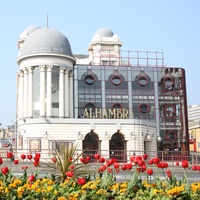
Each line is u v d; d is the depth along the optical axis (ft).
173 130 211.41
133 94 211.41
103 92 208.23
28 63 188.65
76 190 36.52
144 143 175.32
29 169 96.48
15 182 35.70
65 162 43.68
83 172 45.37
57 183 39.65
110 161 43.80
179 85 217.77
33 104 188.14
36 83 192.34
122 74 212.84
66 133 160.66
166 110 213.46
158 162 40.91
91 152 152.97
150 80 215.10
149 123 177.06
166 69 218.38
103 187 36.88
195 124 304.09
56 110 191.11
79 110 203.51
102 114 202.28
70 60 195.83
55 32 196.34
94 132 164.14
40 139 159.12
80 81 206.80
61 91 188.75
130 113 207.62
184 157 132.46
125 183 37.58
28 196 33.14
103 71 210.79
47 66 186.91
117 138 167.84
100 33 313.94
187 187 34.81
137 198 33.99
